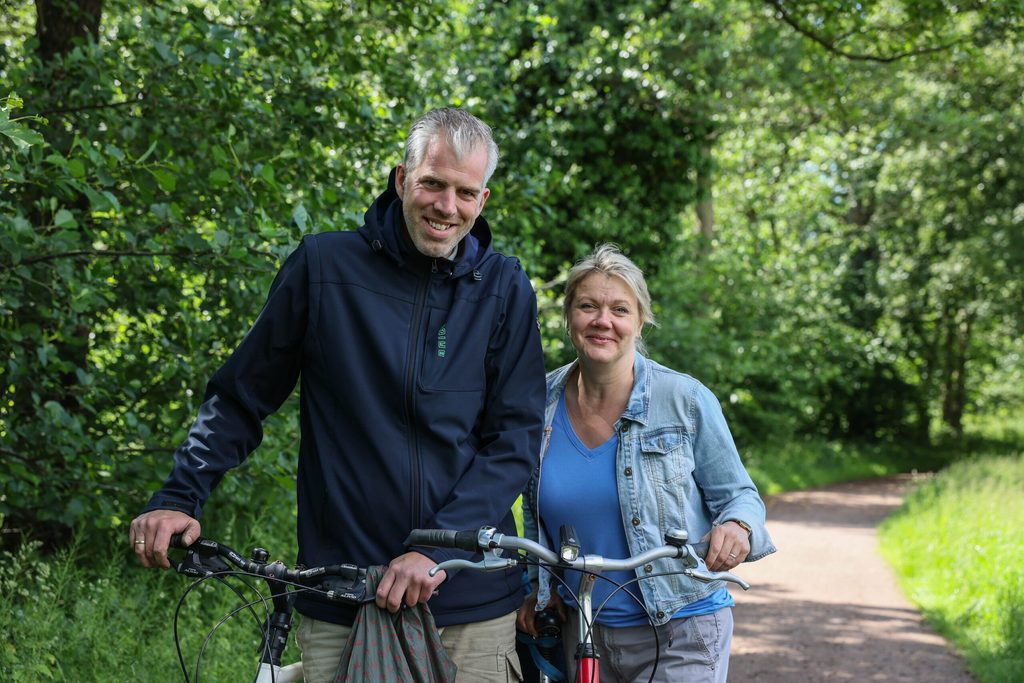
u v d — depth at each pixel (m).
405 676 2.32
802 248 26.11
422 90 6.84
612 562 2.32
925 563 10.55
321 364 2.55
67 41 5.74
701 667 3.08
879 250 30.50
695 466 3.13
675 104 15.30
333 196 5.20
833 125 19.47
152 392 5.58
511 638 2.67
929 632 8.02
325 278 2.55
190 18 5.30
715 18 14.34
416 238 2.49
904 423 31.47
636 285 3.11
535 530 3.25
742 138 18.61
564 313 3.18
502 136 9.56
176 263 5.14
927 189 26.12
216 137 5.34
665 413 3.13
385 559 2.47
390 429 2.49
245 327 5.54
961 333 32.78
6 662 3.91
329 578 2.37
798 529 14.44
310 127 5.79
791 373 21.02
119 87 5.40
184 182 5.24
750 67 14.74
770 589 9.93
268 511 5.68
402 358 2.50
